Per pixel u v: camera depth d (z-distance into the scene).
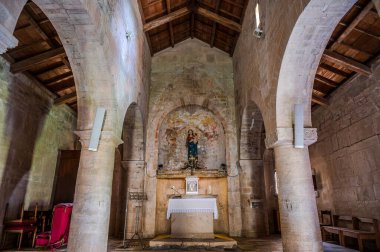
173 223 8.25
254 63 8.16
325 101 9.69
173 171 11.01
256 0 7.89
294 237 5.20
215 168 11.45
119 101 6.42
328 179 9.88
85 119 5.81
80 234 5.15
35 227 7.68
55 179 9.83
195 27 11.93
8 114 7.46
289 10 5.23
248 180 10.23
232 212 10.24
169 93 11.82
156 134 11.23
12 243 7.51
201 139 11.89
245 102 9.55
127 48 7.43
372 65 7.38
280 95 5.85
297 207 5.34
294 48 5.35
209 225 8.19
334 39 7.28
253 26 8.32
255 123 10.20
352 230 7.65
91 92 5.82
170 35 11.62
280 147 5.86
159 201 10.83
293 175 5.55
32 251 6.88
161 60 12.34
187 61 12.30
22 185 8.04
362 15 6.20
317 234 5.20
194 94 11.79
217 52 12.52
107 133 5.72
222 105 11.66
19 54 7.50
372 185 7.54
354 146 8.33
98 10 5.06
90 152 5.68
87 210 5.31
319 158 10.54
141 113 9.76
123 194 10.27
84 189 5.45
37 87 8.76
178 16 10.25
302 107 5.72
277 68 5.87
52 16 4.62
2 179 7.20
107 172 5.68
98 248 5.19
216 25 10.97
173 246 7.45
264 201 10.07
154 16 10.09
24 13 6.33
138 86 9.12
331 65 8.29
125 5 7.29
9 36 2.74
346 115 8.73
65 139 10.68
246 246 7.76
